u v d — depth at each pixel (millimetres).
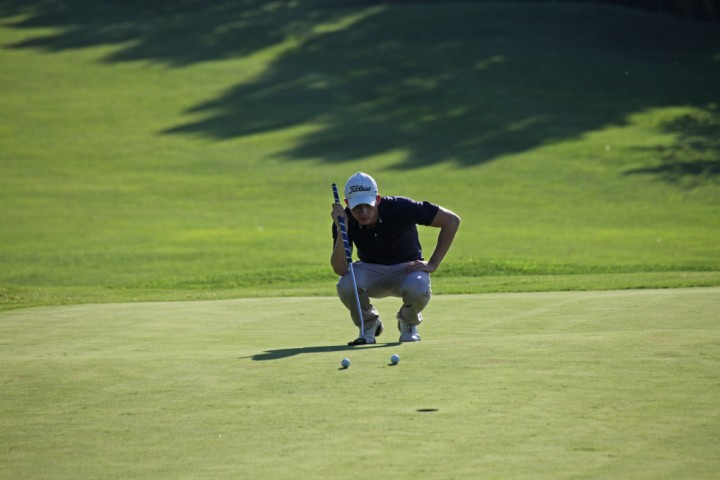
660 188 114688
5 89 163000
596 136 137375
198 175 122625
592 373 18094
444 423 14570
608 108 151375
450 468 12258
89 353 23375
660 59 181000
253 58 183875
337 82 167625
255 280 68375
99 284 78125
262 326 29625
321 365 19844
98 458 13289
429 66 175750
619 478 11750
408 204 26188
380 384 17547
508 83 165250
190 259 86250
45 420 15609
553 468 12180
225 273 72062
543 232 94875
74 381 18844
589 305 32969
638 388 16688
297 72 174125
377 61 179375
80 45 194250
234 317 32500
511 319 29594
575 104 153625
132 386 18219
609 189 114500
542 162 125750
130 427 15000
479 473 12023
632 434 13734
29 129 142625
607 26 197500
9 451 13766
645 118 145875
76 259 87625
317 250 88875
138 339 26469
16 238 95688
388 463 12547
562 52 183750
